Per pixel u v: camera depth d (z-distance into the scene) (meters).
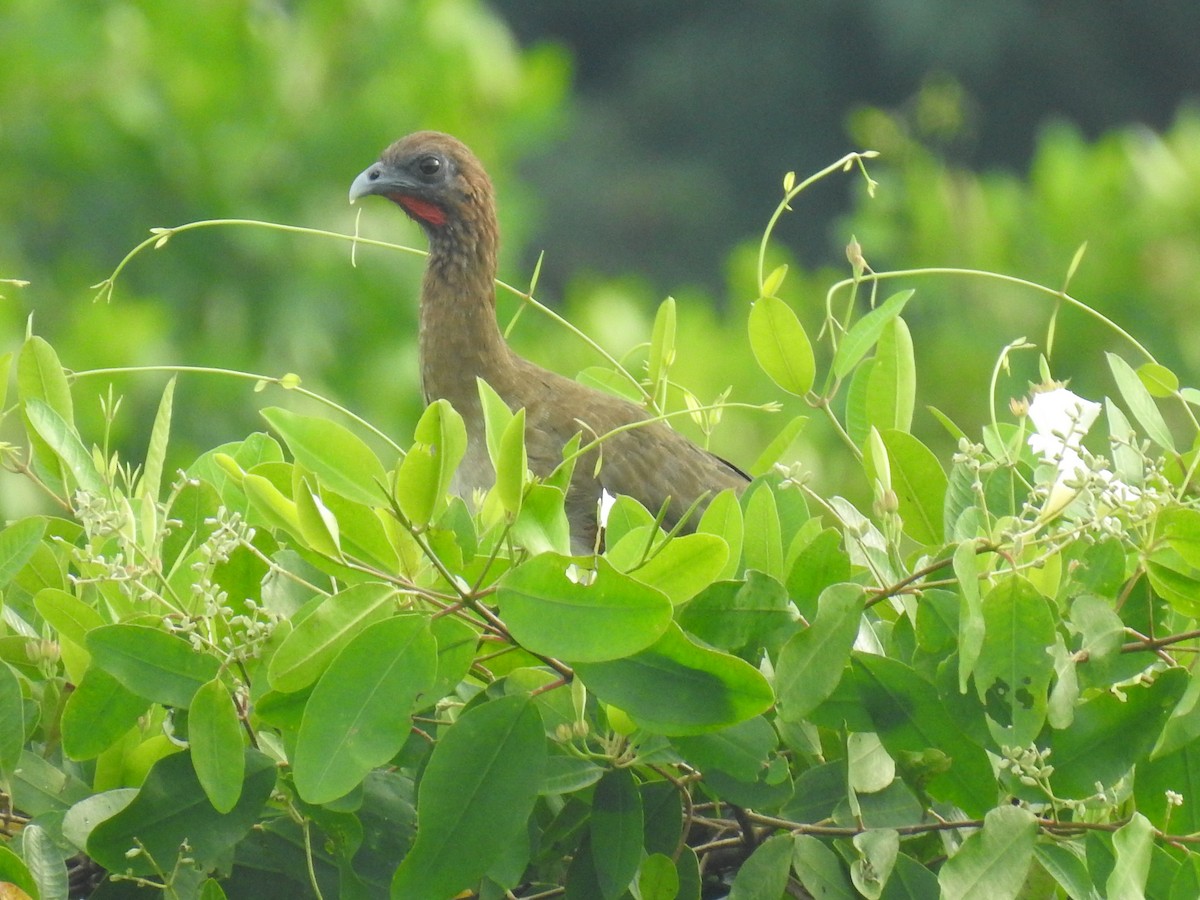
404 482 4.49
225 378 17.83
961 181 18.17
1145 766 5.00
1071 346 16.83
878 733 4.91
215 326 18.59
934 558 5.12
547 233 47.28
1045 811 4.96
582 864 4.97
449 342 10.41
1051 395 5.36
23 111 18.81
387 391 18.56
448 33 19.45
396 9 19.36
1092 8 49.09
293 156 19.06
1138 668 4.89
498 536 5.01
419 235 19.28
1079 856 4.86
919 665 4.93
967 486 5.50
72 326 17.38
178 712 4.99
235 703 4.89
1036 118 49.50
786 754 5.21
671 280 47.84
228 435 17.88
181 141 18.77
